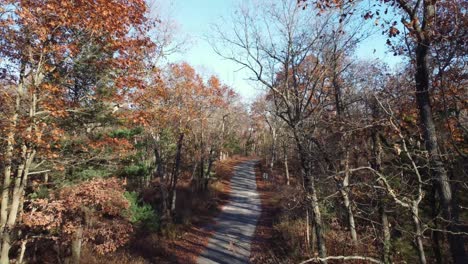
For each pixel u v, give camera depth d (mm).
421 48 7758
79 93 12719
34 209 11648
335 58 14016
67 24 10367
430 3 7527
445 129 9461
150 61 14031
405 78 12133
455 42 7973
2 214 10578
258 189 44938
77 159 13055
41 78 10805
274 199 36438
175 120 29656
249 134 90062
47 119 11414
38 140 9859
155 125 24031
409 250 12617
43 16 10125
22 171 10727
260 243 22125
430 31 7594
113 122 14086
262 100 44344
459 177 8461
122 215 17797
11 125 9492
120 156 15094
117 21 11039
